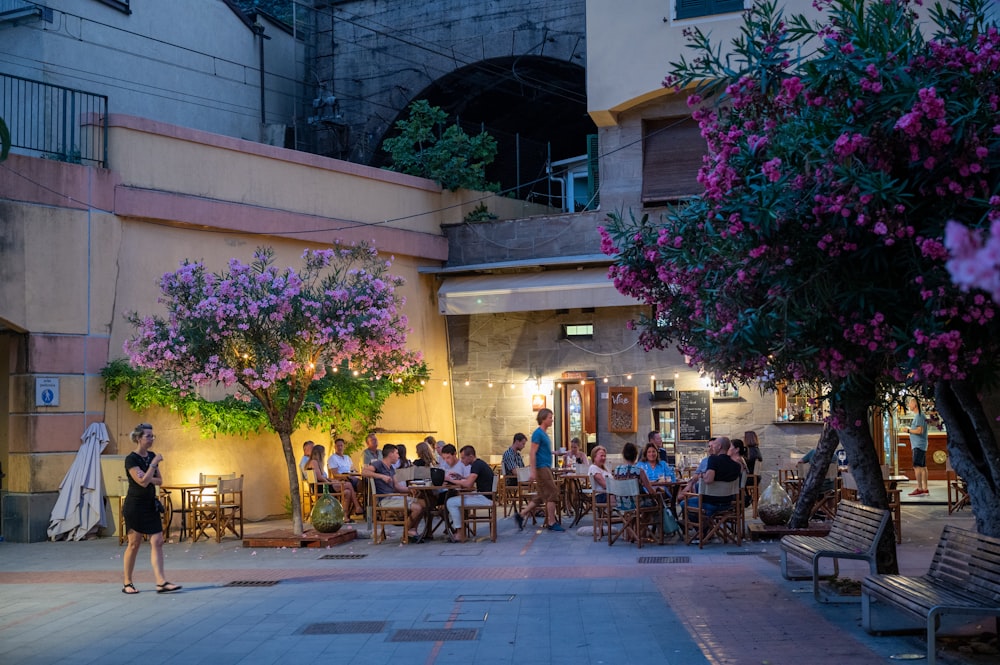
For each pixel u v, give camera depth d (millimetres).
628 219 21234
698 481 14141
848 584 10211
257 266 14719
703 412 20812
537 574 11586
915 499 18875
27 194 16547
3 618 9477
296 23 29906
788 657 7363
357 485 18312
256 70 27281
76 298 17062
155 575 11086
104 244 17531
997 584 6922
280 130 27172
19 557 14453
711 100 19859
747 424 20562
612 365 21562
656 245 8352
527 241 22172
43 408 16500
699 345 8617
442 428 22703
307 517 19172
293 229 20219
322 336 14117
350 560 13242
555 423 21984
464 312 21578
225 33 26109
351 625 8883
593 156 22688
